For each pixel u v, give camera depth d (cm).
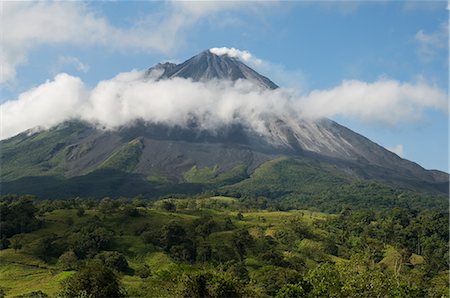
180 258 13975
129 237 15075
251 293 8031
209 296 7712
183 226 16538
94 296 8338
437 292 10025
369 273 6912
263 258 14512
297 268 14112
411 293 7000
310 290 7981
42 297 9731
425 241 17588
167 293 8244
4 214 15275
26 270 12388
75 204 18900
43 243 13625
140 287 9400
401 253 15900
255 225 18812
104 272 8631
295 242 17125
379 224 19875
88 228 14788
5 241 13762
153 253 14175
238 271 12344
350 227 19488
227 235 16225
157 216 17588
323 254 15988
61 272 12119
